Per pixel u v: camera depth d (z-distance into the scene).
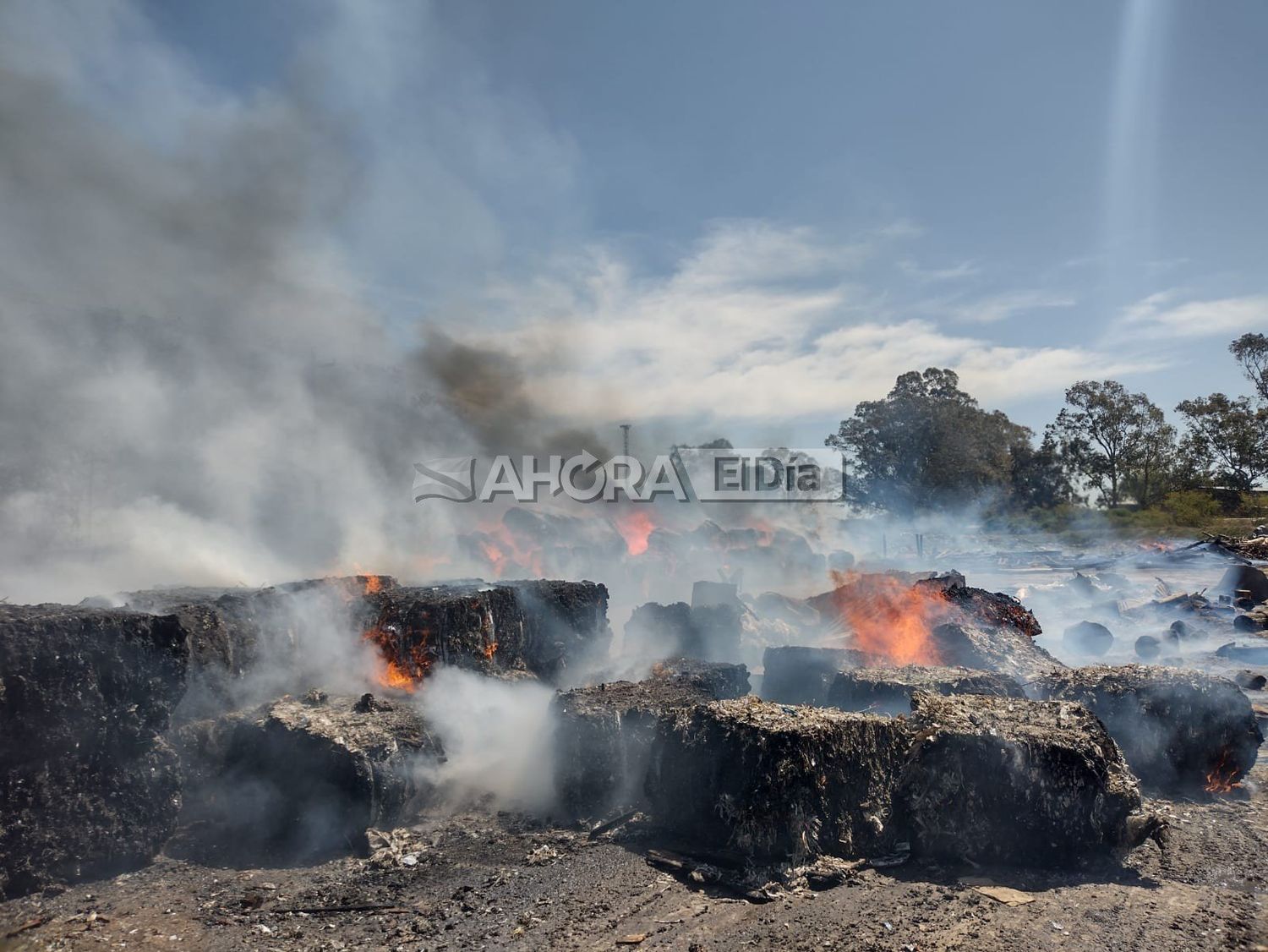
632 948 6.41
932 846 8.05
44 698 7.30
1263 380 75.44
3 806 7.09
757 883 7.45
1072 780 7.91
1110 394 73.88
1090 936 6.46
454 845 8.47
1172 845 8.35
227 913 7.00
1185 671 10.95
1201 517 59.75
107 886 7.43
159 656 8.08
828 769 7.97
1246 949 6.23
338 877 7.75
